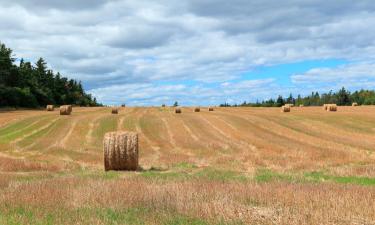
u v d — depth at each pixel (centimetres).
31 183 1518
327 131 4241
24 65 11262
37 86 10875
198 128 4512
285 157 2539
